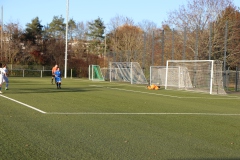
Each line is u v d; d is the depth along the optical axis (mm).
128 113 12562
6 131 8508
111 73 42125
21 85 28500
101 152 6703
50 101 15984
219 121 11367
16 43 57938
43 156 6312
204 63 28953
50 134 8305
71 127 9320
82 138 7938
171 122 10758
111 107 14328
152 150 6984
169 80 32062
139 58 45719
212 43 39312
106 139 7906
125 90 26250
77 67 58125
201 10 42281
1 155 6301
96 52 71500
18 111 12211
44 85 29281
